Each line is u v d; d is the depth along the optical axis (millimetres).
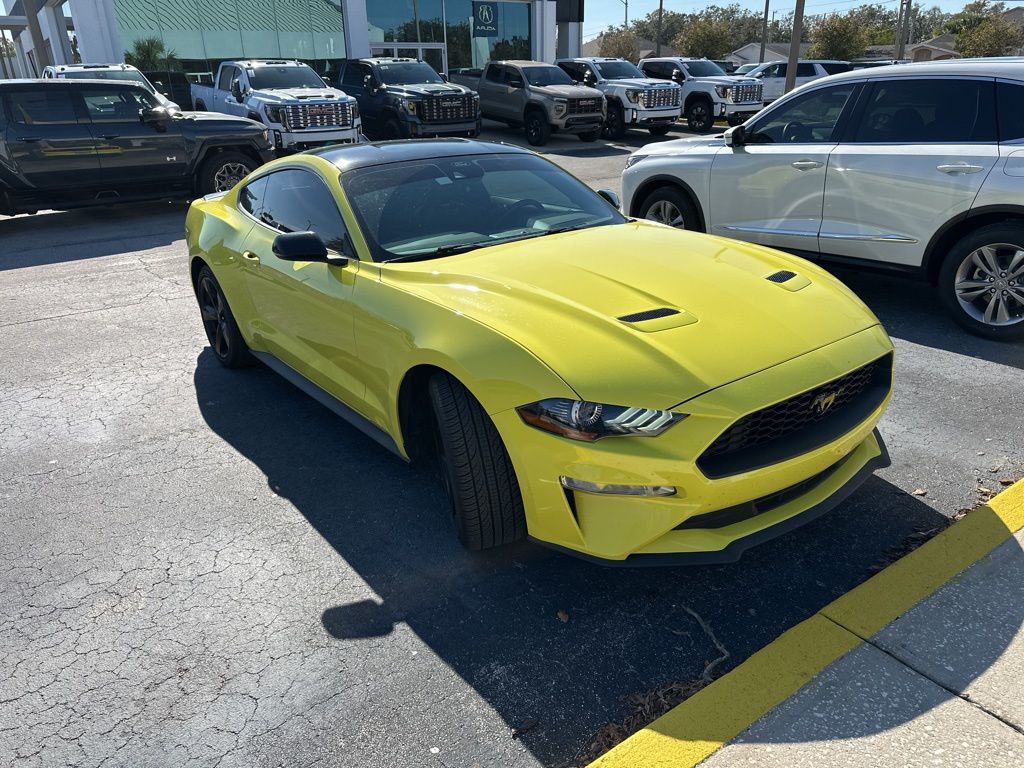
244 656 2582
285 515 3428
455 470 2795
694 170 6641
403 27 24594
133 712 2367
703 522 2539
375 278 3322
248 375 5121
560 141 19531
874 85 5520
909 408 4129
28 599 2916
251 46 21984
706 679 2414
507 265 3207
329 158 4023
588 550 2572
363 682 2453
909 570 2811
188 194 11328
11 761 2207
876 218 5453
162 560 3127
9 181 9773
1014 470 3484
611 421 2414
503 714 2314
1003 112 4895
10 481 3809
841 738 2143
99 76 14391
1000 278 4918
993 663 2375
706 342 2619
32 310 6680
